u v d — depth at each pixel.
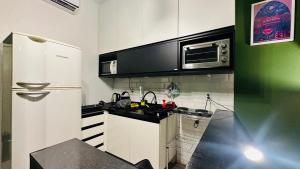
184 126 2.15
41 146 1.49
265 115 1.28
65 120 1.70
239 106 1.40
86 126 2.07
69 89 1.74
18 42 1.33
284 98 1.22
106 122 2.32
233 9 1.45
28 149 1.40
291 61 1.17
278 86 1.24
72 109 1.77
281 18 1.17
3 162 1.46
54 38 2.18
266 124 1.20
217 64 1.53
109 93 3.03
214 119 1.25
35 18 1.97
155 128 1.75
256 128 1.09
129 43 2.31
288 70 1.19
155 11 2.01
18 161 1.34
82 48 2.57
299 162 0.66
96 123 2.22
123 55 2.39
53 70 1.58
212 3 1.56
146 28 2.10
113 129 2.22
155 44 2.02
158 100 2.44
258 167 0.60
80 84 1.86
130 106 2.33
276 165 0.65
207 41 1.71
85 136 2.06
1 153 1.48
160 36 1.96
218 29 1.54
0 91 1.56
